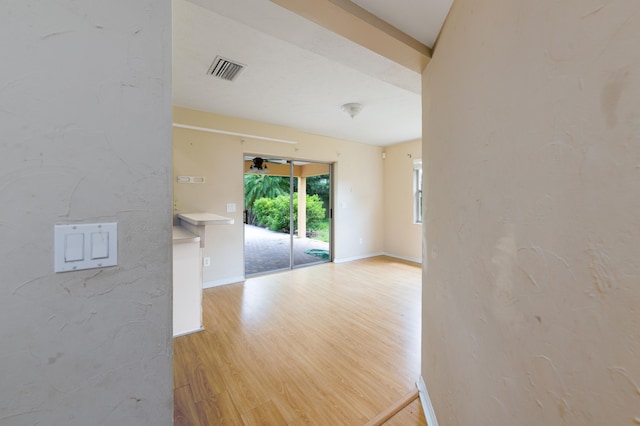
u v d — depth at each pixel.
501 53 0.72
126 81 0.68
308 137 4.63
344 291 3.62
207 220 2.37
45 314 0.61
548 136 0.54
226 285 3.84
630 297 0.38
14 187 0.58
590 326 0.44
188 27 1.82
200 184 3.61
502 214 0.72
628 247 0.38
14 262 0.58
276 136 4.21
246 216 4.54
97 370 0.67
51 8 0.60
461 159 1.01
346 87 2.79
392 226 5.72
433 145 1.41
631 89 0.37
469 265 0.94
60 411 0.63
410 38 1.34
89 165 0.64
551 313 0.53
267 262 4.63
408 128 4.36
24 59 0.58
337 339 2.38
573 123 0.47
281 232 4.73
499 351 0.73
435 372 1.39
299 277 4.25
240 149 3.94
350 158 5.28
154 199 0.72
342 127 4.32
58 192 0.61
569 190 0.48
